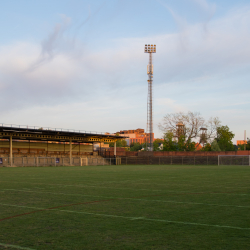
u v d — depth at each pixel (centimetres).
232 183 2028
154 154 7850
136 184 1967
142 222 824
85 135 7081
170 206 1088
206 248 593
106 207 1069
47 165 6319
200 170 3984
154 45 8169
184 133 8988
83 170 4138
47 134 6519
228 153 7475
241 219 860
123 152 8212
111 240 651
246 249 586
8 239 661
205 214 936
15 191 1572
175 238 664
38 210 1010
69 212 974
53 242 637
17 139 6875
